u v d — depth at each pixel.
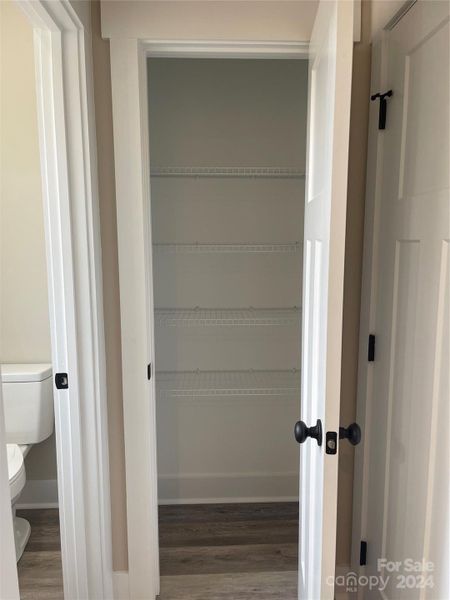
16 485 1.62
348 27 0.87
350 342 1.52
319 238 1.12
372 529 1.44
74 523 1.46
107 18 1.32
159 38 1.34
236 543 1.96
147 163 1.47
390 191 1.29
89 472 1.45
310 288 1.30
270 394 2.22
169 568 1.80
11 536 0.72
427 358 1.08
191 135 2.06
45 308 2.09
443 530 1.01
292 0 1.32
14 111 1.98
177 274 2.15
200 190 2.10
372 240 1.39
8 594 0.71
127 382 1.49
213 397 2.24
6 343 2.11
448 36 0.97
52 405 2.04
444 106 0.99
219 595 1.66
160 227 2.11
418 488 1.13
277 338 2.20
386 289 1.32
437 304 1.03
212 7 1.32
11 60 1.94
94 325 1.40
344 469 1.57
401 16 1.20
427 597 1.08
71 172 1.31
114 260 1.47
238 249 2.14
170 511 2.21
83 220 1.34
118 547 1.60
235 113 2.05
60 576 1.77
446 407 1.00
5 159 2.00
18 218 2.04
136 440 1.52
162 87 2.02
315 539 1.14
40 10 1.11
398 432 1.25
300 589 1.49
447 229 0.98
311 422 1.26
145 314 1.47
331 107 0.93
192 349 2.20
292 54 1.40
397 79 1.23
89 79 1.32
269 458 2.29
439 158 1.02
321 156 1.10
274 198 2.12
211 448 2.28
